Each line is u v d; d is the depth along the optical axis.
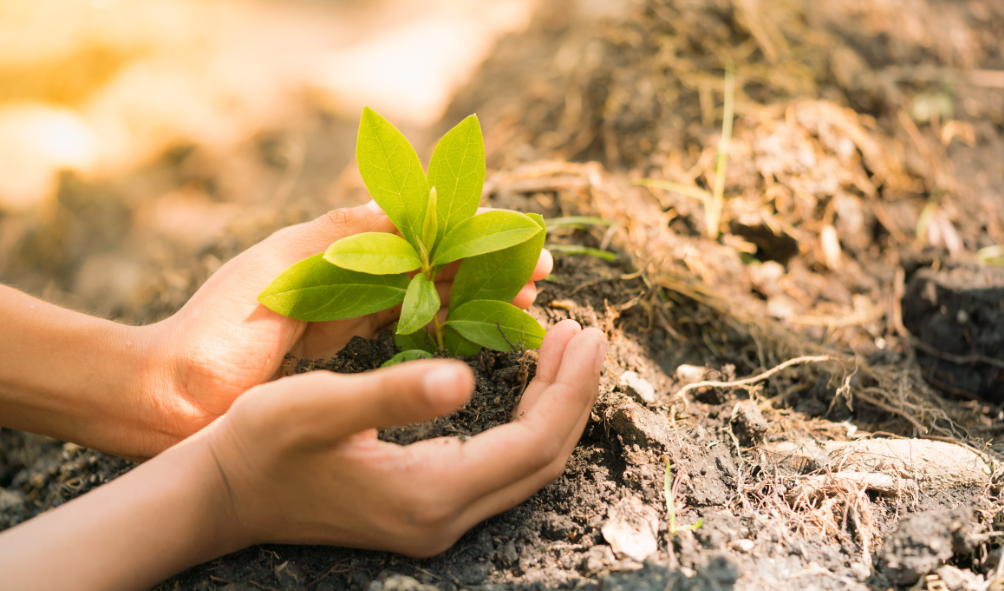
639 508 0.63
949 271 0.78
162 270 0.90
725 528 0.62
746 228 0.81
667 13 0.96
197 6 1.77
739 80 0.89
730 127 0.86
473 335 0.66
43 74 1.51
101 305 1.13
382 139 0.63
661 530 0.62
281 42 1.72
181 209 1.29
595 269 0.76
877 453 0.66
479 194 0.64
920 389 0.73
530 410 0.61
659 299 0.76
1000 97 0.95
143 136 1.43
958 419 0.71
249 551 0.64
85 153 1.38
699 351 0.75
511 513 0.64
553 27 1.50
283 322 0.66
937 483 0.65
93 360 0.64
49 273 1.23
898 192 0.85
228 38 1.70
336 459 0.58
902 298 0.79
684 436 0.67
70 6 1.59
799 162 0.83
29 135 1.36
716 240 0.81
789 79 0.89
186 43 1.64
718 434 0.68
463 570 0.62
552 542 0.63
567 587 0.61
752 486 0.65
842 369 0.73
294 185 1.30
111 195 1.30
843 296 0.79
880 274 0.81
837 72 0.90
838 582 0.61
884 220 0.83
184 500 0.59
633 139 0.88
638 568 0.61
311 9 1.88
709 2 0.96
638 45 0.96
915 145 0.87
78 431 0.66
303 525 0.61
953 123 0.90
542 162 0.87
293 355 0.68
